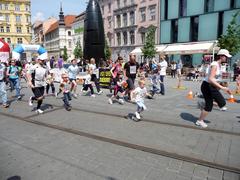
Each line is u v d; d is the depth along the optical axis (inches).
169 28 1408.7
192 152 184.4
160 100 398.9
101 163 168.7
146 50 1269.7
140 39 1625.2
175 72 962.1
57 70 729.0
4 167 165.3
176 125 252.2
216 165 162.6
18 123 272.8
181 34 1350.9
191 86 619.8
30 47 792.3
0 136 228.1
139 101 270.1
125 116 291.9
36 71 308.2
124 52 1787.6
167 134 225.9
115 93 379.2
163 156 178.9
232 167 159.9
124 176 150.9
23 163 170.9
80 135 227.1
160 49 1301.7
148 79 789.2
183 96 442.0
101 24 698.8
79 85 641.0
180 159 173.0
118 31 1825.8
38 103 319.0
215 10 1181.1
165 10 1423.5
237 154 180.2
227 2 1133.7
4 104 361.1
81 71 730.2
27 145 204.1
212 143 202.4
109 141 209.3
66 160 174.2
